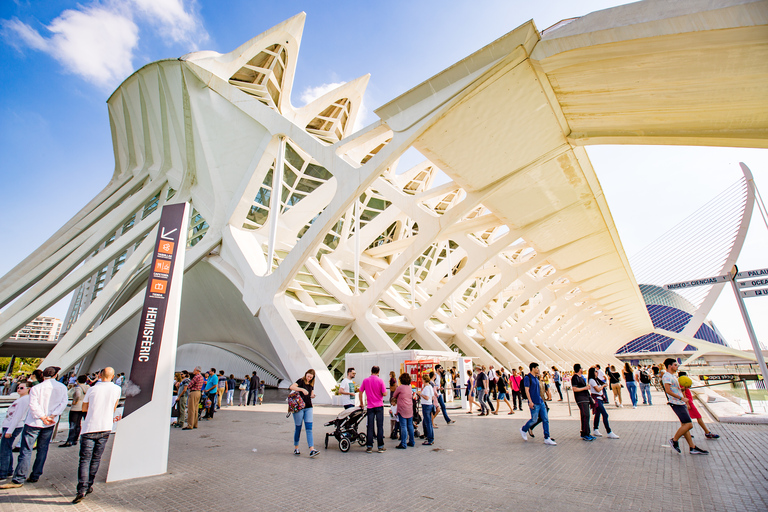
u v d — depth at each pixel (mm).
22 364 54281
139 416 5133
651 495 3910
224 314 19469
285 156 20328
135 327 21859
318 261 23172
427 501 3887
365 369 14875
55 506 3930
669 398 5922
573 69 8242
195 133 20344
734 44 5898
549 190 15164
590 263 24500
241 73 22094
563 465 5195
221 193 18734
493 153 12078
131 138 26922
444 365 15711
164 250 5871
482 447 6559
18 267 19531
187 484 4609
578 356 45688
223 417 10930
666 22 5910
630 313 43188
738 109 7938
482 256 19516
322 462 5617
